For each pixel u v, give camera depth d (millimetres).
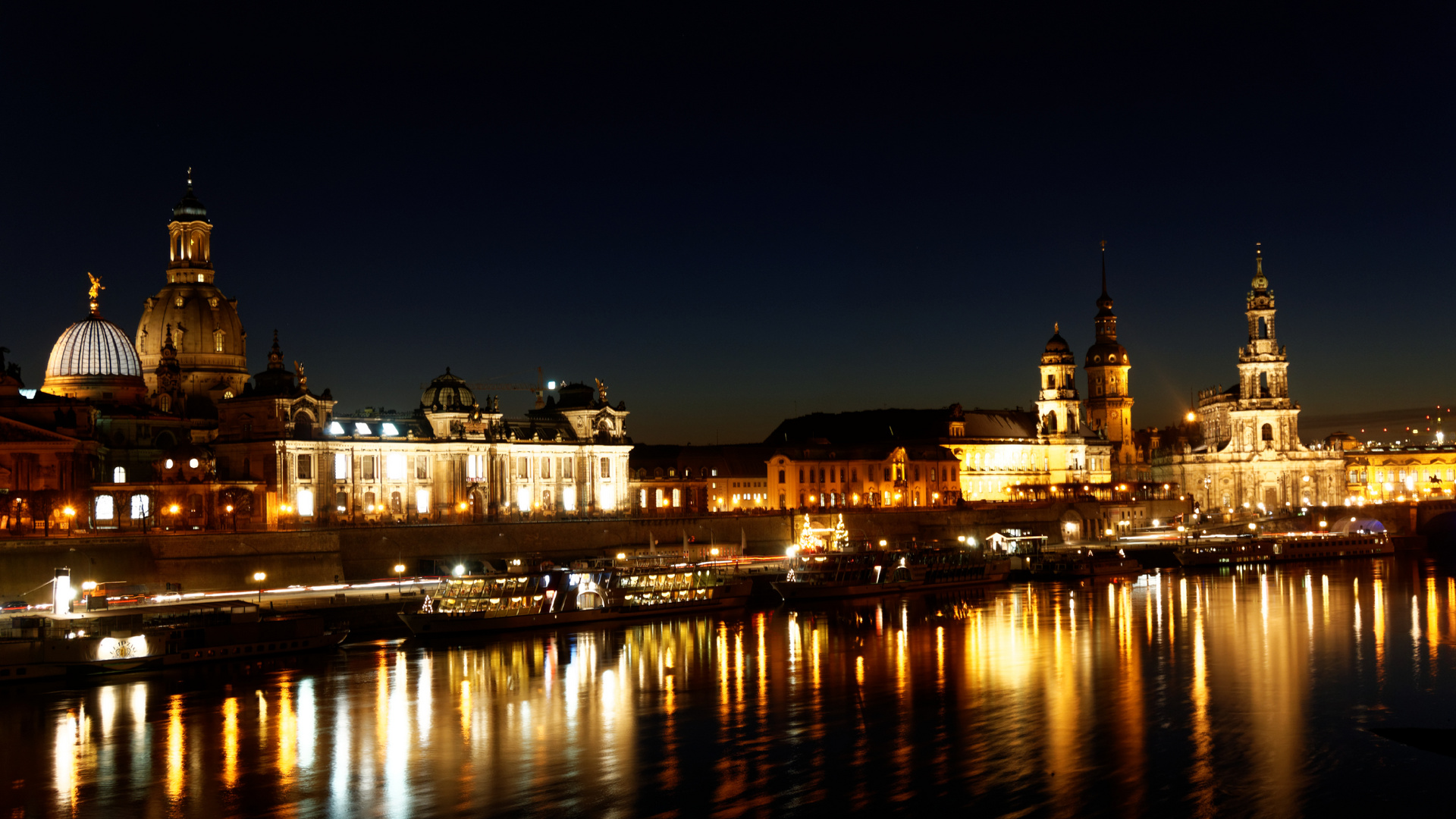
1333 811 80500
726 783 86812
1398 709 105625
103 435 191500
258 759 92812
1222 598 183000
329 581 175625
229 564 166750
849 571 192125
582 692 114812
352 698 112438
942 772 88875
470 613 148500
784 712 106688
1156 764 90250
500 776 88812
